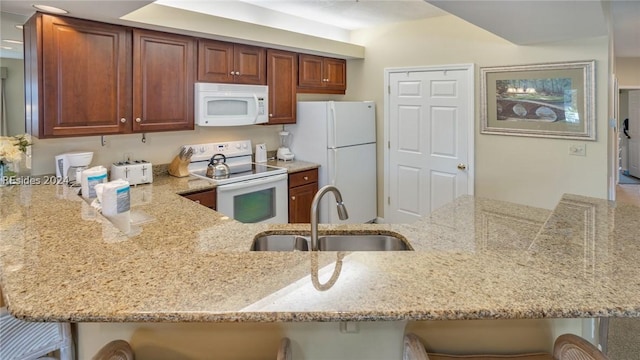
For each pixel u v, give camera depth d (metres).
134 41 2.96
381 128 4.75
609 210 1.77
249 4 3.69
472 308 0.88
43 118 2.59
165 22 2.93
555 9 2.43
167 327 1.19
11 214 1.77
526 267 1.11
